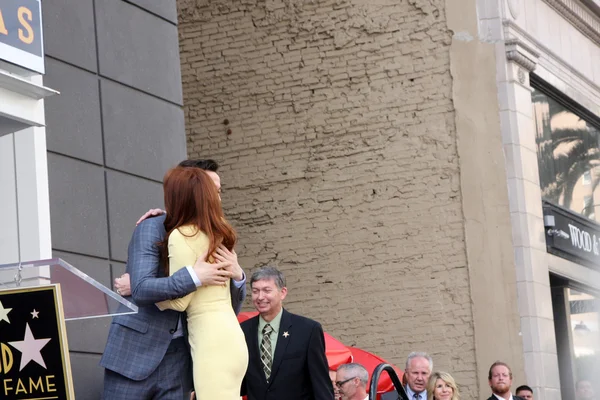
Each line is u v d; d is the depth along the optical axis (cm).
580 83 1600
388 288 1378
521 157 1362
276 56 1483
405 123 1403
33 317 463
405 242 1379
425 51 1405
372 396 585
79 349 693
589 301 1548
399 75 1415
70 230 716
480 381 1316
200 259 482
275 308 709
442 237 1363
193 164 534
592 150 1634
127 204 772
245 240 1460
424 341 1349
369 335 1377
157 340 500
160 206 806
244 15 1509
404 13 1423
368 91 1427
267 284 707
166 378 501
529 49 1412
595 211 1602
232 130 1492
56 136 719
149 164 802
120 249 758
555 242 1430
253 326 715
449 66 1392
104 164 758
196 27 1530
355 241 1404
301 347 701
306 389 702
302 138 1454
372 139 1416
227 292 497
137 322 500
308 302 1413
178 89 851
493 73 1379
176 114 843
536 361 1310
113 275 747
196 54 1526
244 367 486
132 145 788
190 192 494
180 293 472
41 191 693
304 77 1465
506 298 1328
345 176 1423
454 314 1342
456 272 1350
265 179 1465
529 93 1414
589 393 1451
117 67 788
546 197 1452
